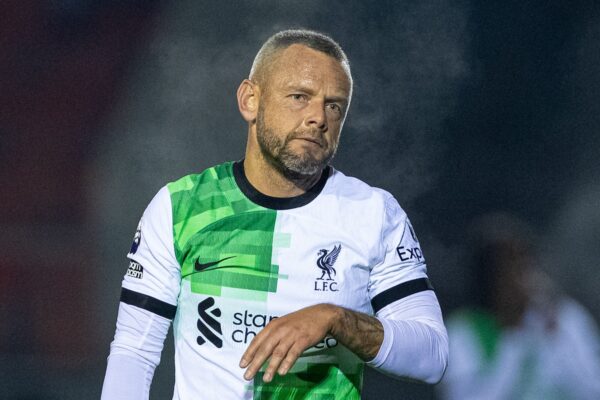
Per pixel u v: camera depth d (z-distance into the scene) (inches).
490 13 1120.2
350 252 370.0
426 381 362.6
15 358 1132.5
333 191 378.3
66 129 1176.2
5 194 1171.9
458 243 1113.4
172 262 375.6
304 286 367.2
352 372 373.7
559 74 1135.0
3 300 1154.0
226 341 367.2
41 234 1168.8
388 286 374.9
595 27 1132.5
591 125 1139.3
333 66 362.6
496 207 1130.7
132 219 1170.6
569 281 1122.7
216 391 366.9
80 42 1175.0
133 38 1167.6
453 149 1122.0
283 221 371.9
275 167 368.2
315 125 356.2
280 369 311.1
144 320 375.6
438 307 377.7
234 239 370.9
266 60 371.2
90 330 1157.7
